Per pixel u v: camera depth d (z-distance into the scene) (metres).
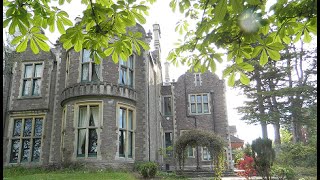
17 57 14.80
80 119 13.35
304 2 2.49
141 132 14.34
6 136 15.09
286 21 2.55
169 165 20.20
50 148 14.41
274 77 19.02
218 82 22.12
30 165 14.46
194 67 3.10
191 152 20.56
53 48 17.73
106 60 13.87
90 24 2.79
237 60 2.81
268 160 10.53
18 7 2.41
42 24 2.66
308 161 15.29
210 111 21.52
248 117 18.44
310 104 18.14
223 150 13.90
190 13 3.29
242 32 2.54
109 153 12.71
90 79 13.61
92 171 11.94
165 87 22.52
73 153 12.84
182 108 21.91
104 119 13.05
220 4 1.82
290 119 18.62
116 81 13.82
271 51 2.46
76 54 14.31
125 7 2.63
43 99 15.56
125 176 10.45
